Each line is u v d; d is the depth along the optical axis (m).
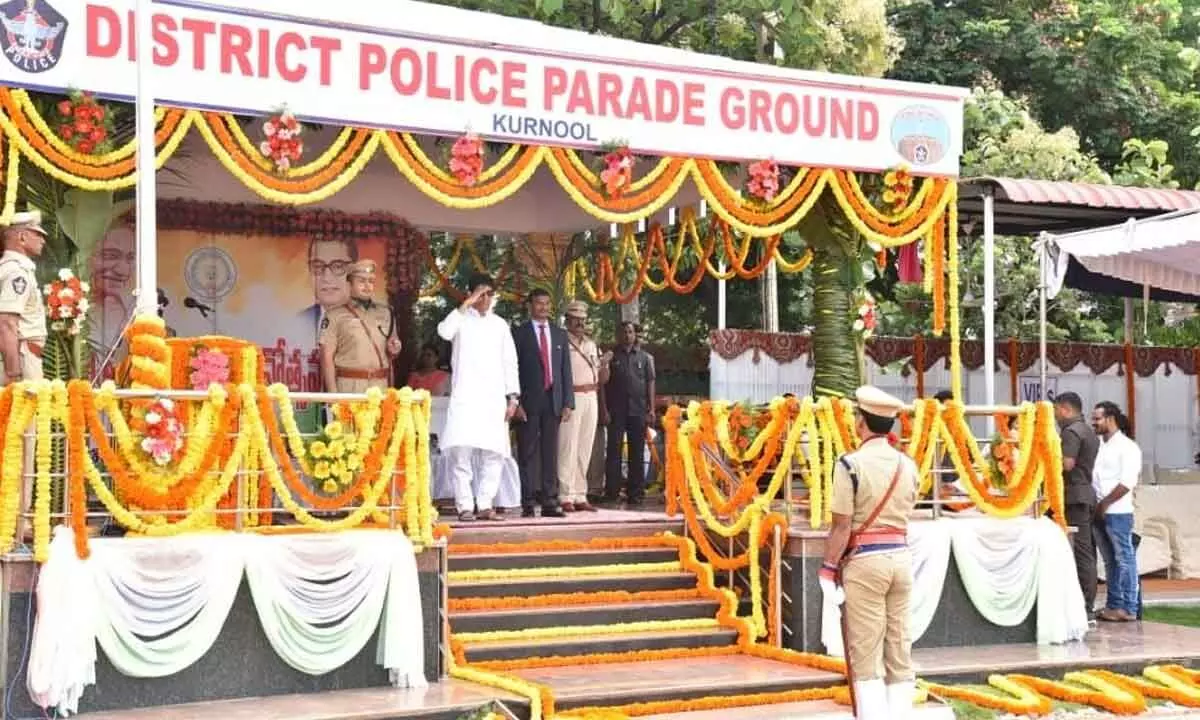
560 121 12.70
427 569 10.68
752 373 18.72
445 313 19.30
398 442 10.57
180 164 15.28
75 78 10.89
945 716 10.66
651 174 13.12
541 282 18.61
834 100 13.87
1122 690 11.37
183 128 11.30
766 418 12.80
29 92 10.88
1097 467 14.35
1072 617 13.05
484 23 13.53
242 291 15.59
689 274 24.23
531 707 9.89
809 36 21.77
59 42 10.84
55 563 9.32
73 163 10.95
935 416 12.86
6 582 9.32
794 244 22.52
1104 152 26.28
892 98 14.16
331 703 9.78
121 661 9.51
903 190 14.18
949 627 12.74
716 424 12.80
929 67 25.77
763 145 13.55
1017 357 19.97
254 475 10.52
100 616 9.44
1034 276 22.97
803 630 11.99
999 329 23.62
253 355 11.04
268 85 11.59
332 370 13.58
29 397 9.47
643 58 13.48
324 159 11.91
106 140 11.11
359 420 10.55
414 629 10.43
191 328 15.34
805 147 13.73
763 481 13.64
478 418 13.47
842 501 9.36
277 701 9.87
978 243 23.02
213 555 9.83
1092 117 26.30
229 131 11.89
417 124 12.15
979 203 16.69
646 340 24.27
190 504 9.97
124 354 14.59
